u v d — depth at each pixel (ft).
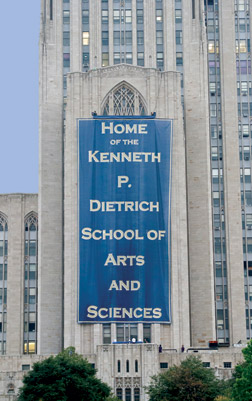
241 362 577.43
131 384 586.45
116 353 590.14
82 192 637.71
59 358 526.57
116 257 628.69
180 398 527.81
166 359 593.83
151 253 631.15
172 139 646.33
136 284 626.64
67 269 638.12
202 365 557.74
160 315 625.41
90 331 625.41
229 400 492.13
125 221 633.61
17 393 569.23
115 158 640.17
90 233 632.38
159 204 636.89
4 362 611.47
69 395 511.81
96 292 625.82
